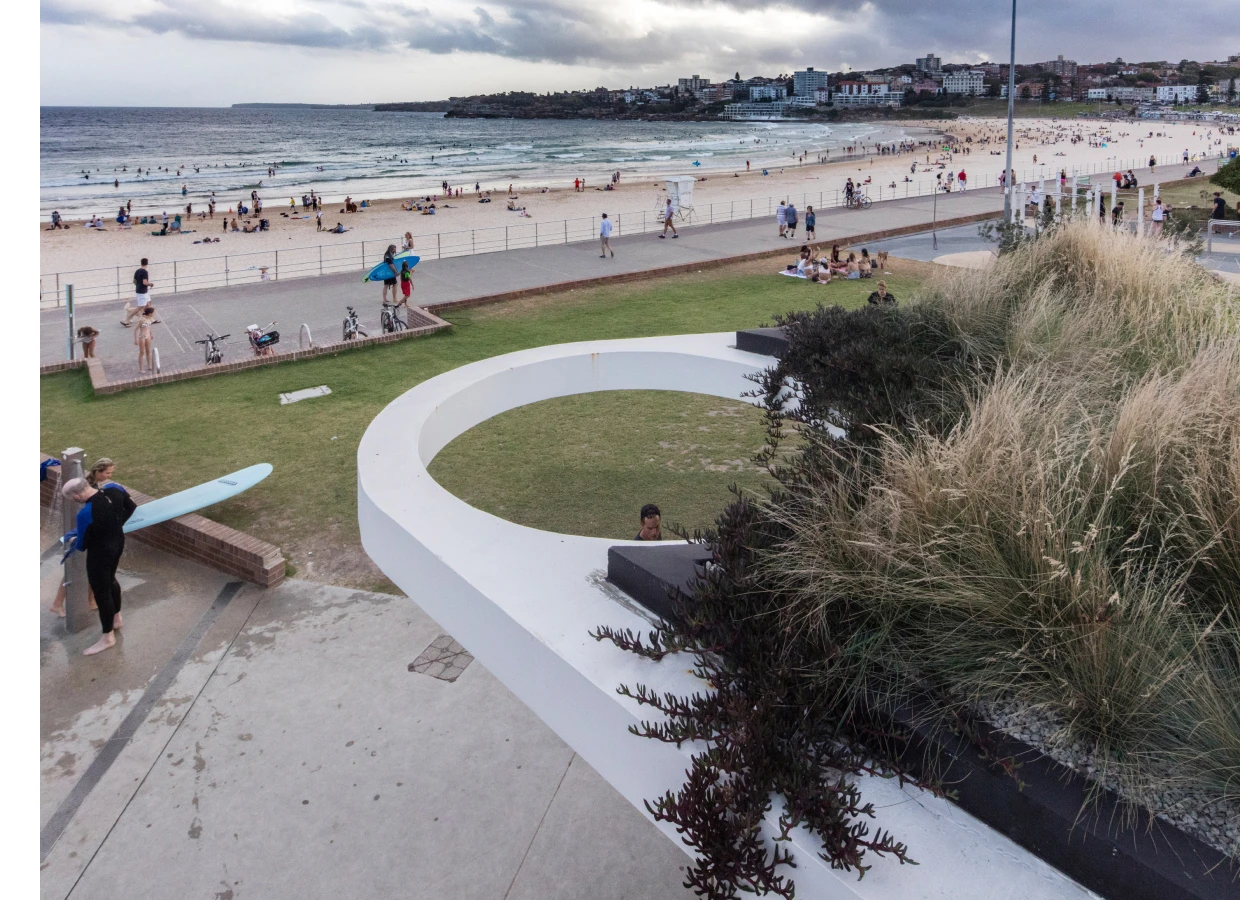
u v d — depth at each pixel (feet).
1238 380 11.16
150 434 38.29
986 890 6.38
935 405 13.15
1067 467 9.45
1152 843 6.08
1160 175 144.77
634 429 39.06
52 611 23.31
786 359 16.05
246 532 28.84
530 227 129.49
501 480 33.22
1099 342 16.15
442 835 15.67
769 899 7.29
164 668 21.01
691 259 78.84
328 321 59.62
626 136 626.23
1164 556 8.85
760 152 401.49
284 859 15.14
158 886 14.56
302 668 21.02
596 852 15.25
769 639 8.21
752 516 9.84
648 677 9.13
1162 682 6.73
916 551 8.41
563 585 11.37
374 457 16.12
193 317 61.16
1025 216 71.10
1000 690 7.42
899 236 93.09
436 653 21.65
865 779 7.48
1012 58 69.21
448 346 51.72
